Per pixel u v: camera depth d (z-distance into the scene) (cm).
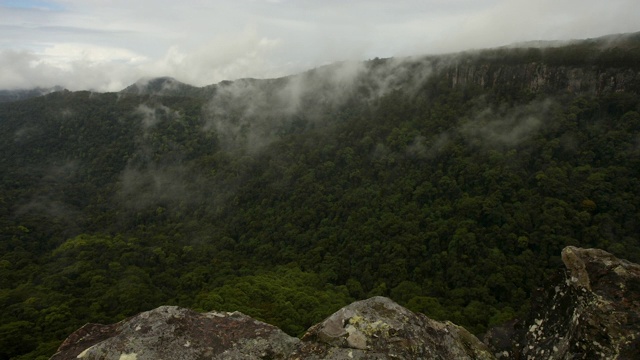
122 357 549
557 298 696
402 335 592
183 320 623
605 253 672
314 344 592
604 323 569
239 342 599
